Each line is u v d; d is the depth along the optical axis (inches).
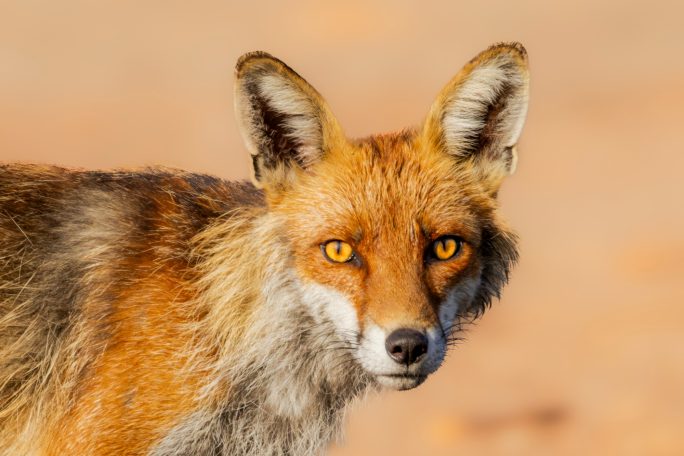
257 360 352.2
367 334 324.2
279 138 351.3
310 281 339.3
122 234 362.9
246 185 389.1
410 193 342.3
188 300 351.3
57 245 370.0
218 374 348.2
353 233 335.3
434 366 324.2
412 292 325.7
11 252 369.7
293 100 348.2
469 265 345.1
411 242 335.9
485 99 359.6
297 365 357.7
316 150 353.1
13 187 380.8
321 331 348.8
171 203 371.6
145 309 349.4
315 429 372.2
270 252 346.0
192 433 346.6
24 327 365.1
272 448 366.6
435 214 340.8
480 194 357.7
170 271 355.3
